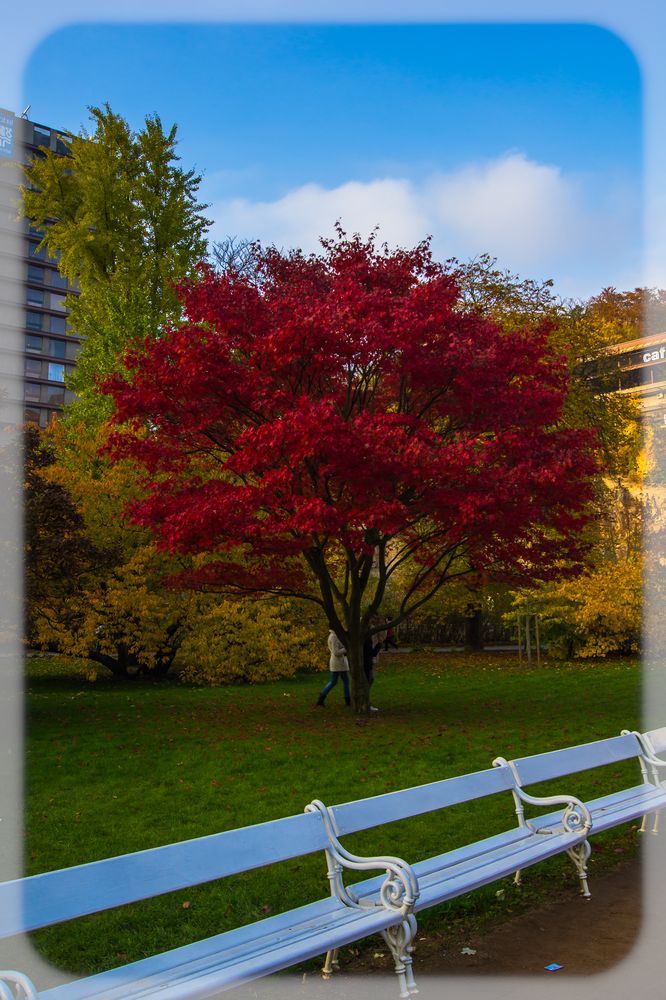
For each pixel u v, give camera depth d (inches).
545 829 225.1
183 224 1205.7
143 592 681.0
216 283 471.2
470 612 1050.1
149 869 146.6
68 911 132.7
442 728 465.7
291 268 543.2
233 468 445.1
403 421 434.6
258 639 748.0
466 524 449.4
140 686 726.5
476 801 308.3
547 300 998.4
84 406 1064.2
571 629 907.4
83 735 450.0
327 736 445.4
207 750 406.0
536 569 533.6
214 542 473.1
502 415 474.0
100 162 1146.0
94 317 1107.3
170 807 300.2
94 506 718.5
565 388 495.2
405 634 1180.5
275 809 297.3
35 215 1216.8
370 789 325.7
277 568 542.3
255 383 458.0
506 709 545.0
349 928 159.6
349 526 449.1
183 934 186.5
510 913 202.4
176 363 478.6
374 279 507.8
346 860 177.5
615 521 1027.3
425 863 195.6
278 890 215.8
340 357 449.4
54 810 295.0
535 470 449.4
